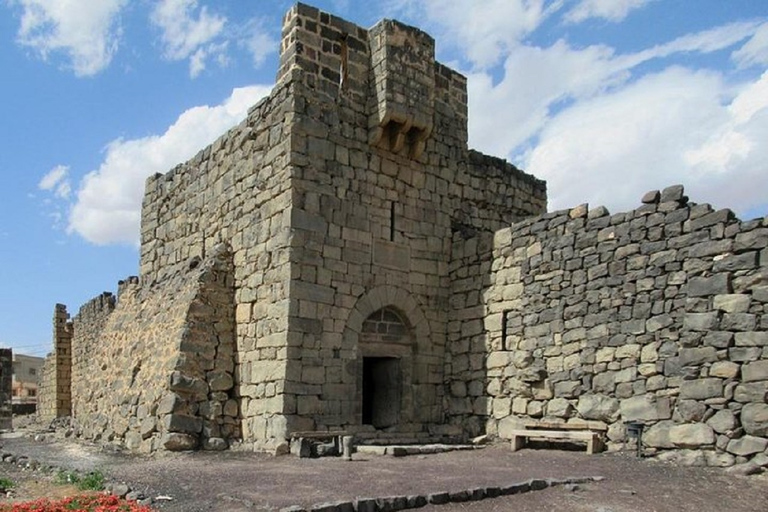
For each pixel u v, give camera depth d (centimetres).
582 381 1711
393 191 2008
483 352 1970
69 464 1512
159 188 2483
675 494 1180
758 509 1109
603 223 1733
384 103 1933
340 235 1869
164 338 1944
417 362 2008
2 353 2931
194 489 1151
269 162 1897
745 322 1426
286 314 1739
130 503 1043
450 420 2019
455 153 2191
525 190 2383
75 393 3591
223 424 1817
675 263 1571
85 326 3525
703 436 1441
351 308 1862
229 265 1988
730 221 1495
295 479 1234
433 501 1059
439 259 2092
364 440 1797
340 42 1964
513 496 1130
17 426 3750
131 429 1919
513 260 1939
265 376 1775
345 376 1820
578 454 1599
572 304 1766
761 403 1377
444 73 2216
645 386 1577
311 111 1864
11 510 1001
